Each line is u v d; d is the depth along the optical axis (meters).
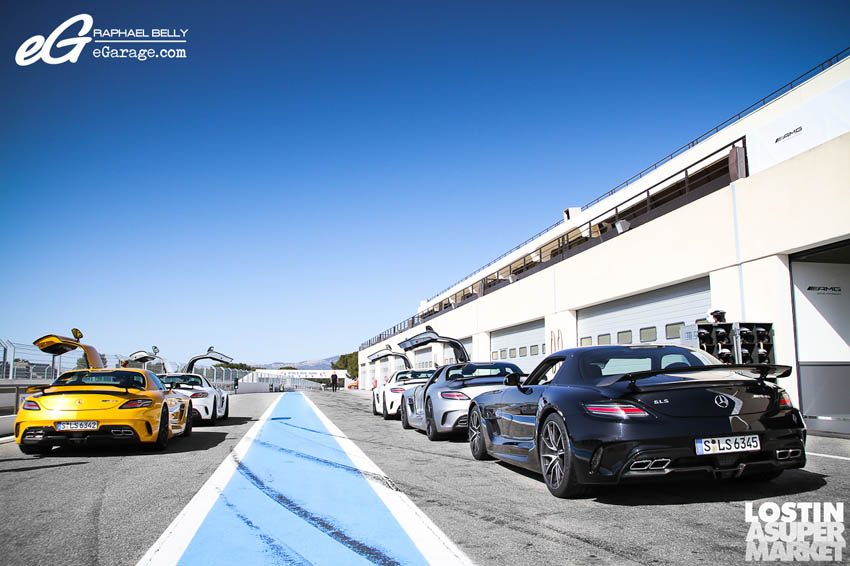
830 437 7.62
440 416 8.30
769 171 9.63
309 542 3.39
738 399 3.88
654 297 13.13
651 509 3.91
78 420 6.77
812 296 9.59
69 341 10.59
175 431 8.53
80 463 6.55
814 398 9.24
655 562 2.88
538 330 19.72
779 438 3.83
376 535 3.52
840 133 8.57
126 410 6.91
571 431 4.06
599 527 3.53
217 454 7.28
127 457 7.05
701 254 11.23
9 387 11.02
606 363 4.67
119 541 3.45
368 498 4.57
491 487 4.93
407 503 4.36
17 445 8.43
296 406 19.80
